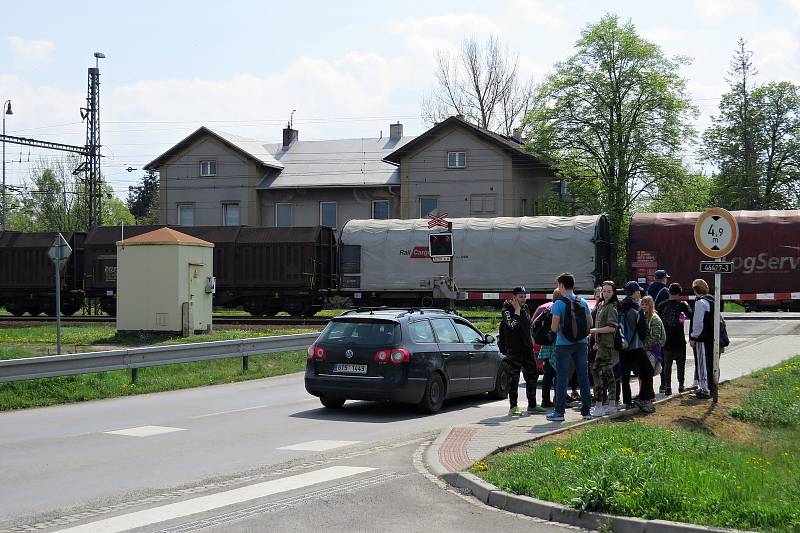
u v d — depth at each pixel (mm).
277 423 13234
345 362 14141
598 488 7352
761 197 65500
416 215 56969
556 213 55469
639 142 53688
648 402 13633
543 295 37188
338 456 10414
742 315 39094
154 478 9086
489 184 55812
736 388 16562
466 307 39312
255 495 8250
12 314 44375
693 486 7621
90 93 52344
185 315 26188
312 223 59312
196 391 17797
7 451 10750
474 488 8320
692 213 38531
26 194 78500
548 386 14336
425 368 14102
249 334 27047
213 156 60000
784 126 65750
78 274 41844
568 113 54969
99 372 17406
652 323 13875
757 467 9422
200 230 40750
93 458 10250
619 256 54094
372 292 39656
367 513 7578
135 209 117312
